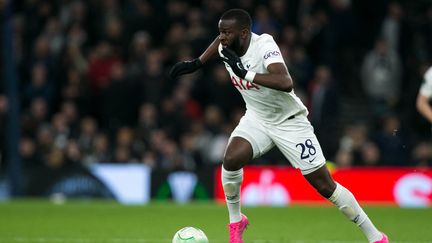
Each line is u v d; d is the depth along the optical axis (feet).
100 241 116.88
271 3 232.73
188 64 101.71
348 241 118.83
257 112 97.19
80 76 219.20
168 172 195.31
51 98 220.84
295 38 228.02
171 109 207.41
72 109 207.21
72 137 205.36
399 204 188.85
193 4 247.70
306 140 95.71
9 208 169.07
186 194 194.39
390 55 228.84
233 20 92.89
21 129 212.43
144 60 216.13
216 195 193.57
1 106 209.67
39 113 210.59
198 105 218.38
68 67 222.69
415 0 254.68
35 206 174.09
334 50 234.58
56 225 138.82
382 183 190.19
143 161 201.67
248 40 93.76
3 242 115.65
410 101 222.89
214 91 213.66
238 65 90.22
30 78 226.58
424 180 188.14
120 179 196.44
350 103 242.58
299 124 95.96
